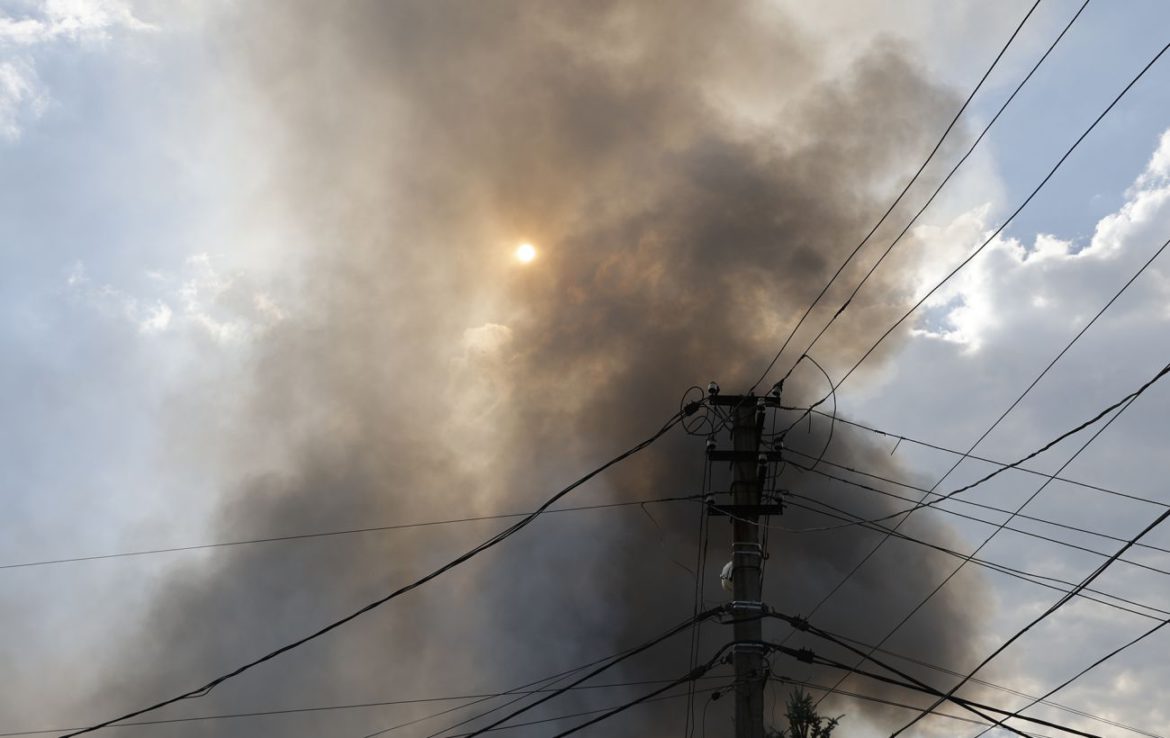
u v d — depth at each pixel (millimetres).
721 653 15914
